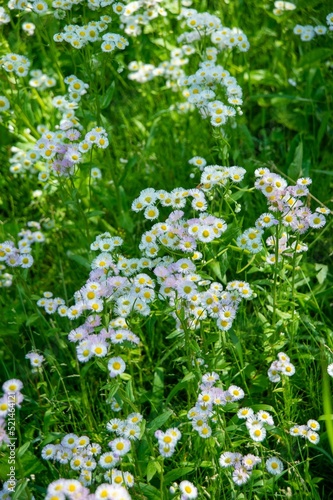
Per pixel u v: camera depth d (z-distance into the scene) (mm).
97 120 1610
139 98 1872
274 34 1855
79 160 1502
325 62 1857
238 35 1674
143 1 1725
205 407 1283
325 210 1396
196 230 1353
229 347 1389
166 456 1247
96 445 1294
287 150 1791
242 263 1570
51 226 1689
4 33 1865
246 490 1306
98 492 1182
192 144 1776
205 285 1391
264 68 1883
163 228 1375
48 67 1856
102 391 1479
